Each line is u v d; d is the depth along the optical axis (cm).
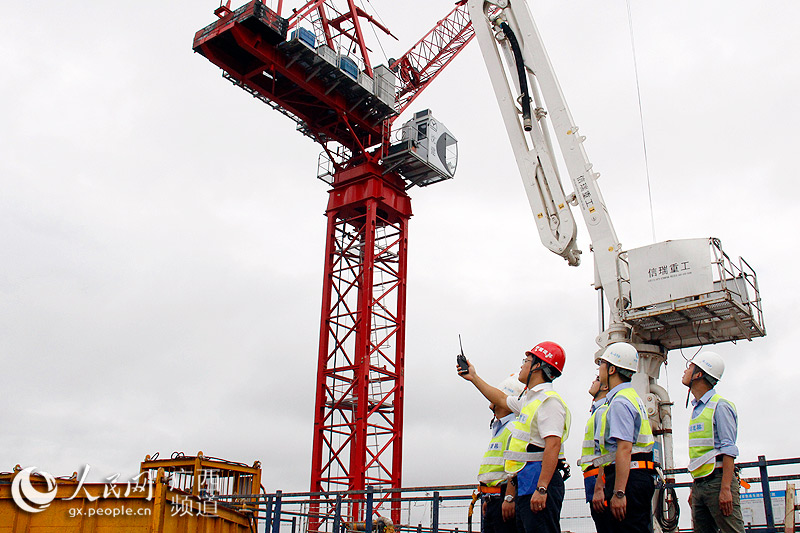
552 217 2508
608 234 2327
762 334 2161
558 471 859
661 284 2103
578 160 2438
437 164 5109
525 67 2600
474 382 966
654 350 2170
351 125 5028
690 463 1024
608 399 921
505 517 869
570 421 864
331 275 4903
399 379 4712
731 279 2120
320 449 4512
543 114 2578
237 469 2442
